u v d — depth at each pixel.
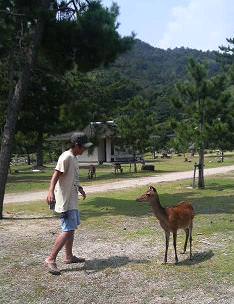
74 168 7.40
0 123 26.23
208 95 20.83
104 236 10.03
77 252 8.61
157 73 134.38
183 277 6.91
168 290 6.39
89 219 12.45
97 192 20.75
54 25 14.19
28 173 37.22
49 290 6.57
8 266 7.85
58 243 7.38
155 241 9.36
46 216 13.64
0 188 13.42
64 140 46.06
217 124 20.22
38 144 40.12
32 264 7.94
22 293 6.48
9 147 13.64
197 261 7.73
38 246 9.34
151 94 78.81
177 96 21.52
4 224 12.24
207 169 35.25
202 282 6.66
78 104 16.98
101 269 7.47
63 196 7.38
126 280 6.88
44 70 17.39
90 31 13.98
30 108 30.53
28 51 14.09
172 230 7.51
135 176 30.39
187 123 21.39
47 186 25.31
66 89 29.31
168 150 68.56
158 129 36.34
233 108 21.16
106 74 52.91
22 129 32.25
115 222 11.84
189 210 7.80
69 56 15.32
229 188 20.47
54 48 14.87
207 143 21.36
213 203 15.35
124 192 20.36
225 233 9.99
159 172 33.66
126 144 35.41
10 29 13.45
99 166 45.72
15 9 13.80
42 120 31.80
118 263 7.78
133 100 35.78
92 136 16.91
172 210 7.54
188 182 24.05
